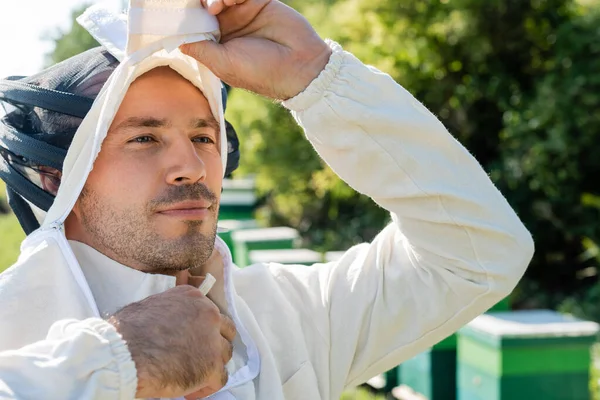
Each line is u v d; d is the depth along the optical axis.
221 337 1.31
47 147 1.45
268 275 1.75
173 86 1.43
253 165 10.79
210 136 1.49
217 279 1.59
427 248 1.64
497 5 8.56
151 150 1.40
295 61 1.46
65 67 1.52
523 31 8.81
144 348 1.20
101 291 1.42
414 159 1.56
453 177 1.58
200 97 1.47
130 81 1.35
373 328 1.73
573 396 3.14
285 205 11.53
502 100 8.66
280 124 10.55
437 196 1.58
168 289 1.32
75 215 1.47
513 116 8.48
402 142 1.55
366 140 1.53
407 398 4.21
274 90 1.47
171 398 1.36
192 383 1.23
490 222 1.60
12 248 6.80
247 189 8.30
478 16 8.67
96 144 1.32
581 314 7.75
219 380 1.30
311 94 1.48
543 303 8.59
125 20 1.45
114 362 1.15
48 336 1.22
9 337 1.31
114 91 1.32
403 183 1.57
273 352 1.65
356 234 10.64
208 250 1.43
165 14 1.33
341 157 1.55
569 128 8.03
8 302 1.32
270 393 1.54
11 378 1.11
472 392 3.35
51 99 1.43
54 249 1.37
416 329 1.73
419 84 9.26
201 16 1.37
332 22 9.90
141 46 1.34
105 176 1.39
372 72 1.53
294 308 1.74
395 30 9.15
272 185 10.90
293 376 1.65
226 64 1.41
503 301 3.65
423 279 1.70
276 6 1.45
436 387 3.96
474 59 8.79
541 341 3.09
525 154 8.33
